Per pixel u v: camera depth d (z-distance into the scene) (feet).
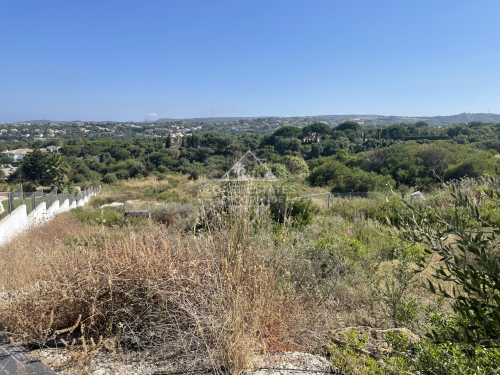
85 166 133.90
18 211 34.83
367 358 6.82
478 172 53.78
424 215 6.07
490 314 4.33
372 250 15.20
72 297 8.00
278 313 7.99
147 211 38.22
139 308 8.07
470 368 5.47
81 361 6.67
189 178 113.09
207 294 7.57
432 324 7.82
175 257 8.88
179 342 7.11
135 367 6.71
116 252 9.39
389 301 9.88
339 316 9.37
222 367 6.60
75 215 41.45
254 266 8.44
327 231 17.75
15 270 10.75
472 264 4.53
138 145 188.03
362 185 66.13
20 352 7.20
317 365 6.91
